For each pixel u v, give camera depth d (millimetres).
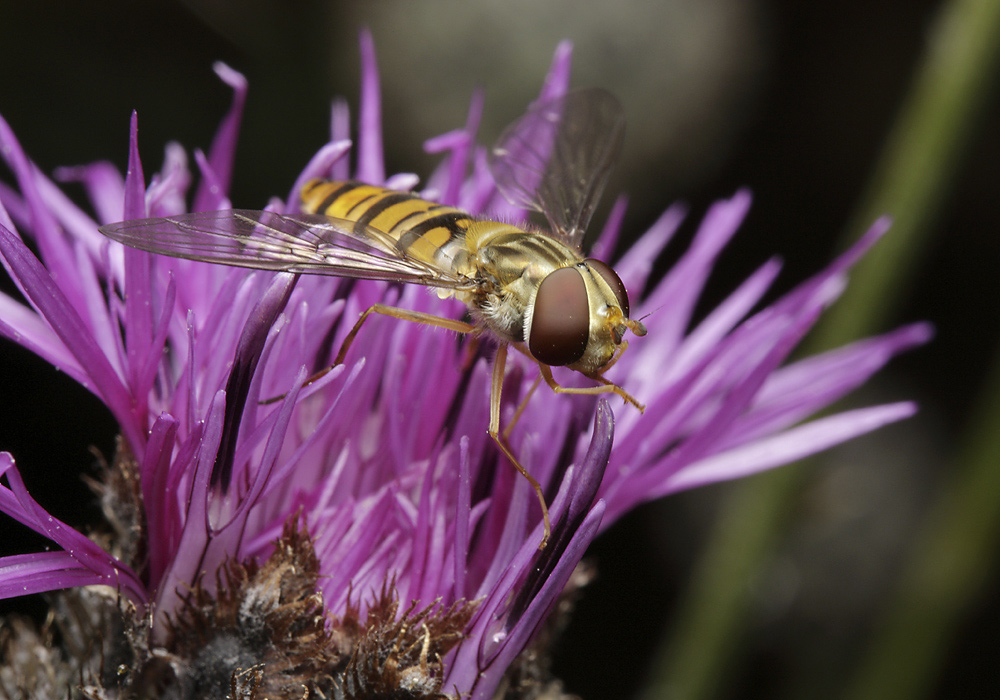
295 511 82
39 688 84
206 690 80
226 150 88
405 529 82
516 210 90
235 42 117
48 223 83
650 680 104
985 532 101
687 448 85
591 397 85
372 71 88
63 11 112
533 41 118
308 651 80
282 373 82
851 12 137
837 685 118
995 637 128
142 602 81
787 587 117
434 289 84
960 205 139
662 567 128
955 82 100
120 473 83
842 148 140
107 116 112
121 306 82
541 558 80
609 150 90
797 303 87
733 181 139
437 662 80
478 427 83
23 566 79
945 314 141
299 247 81
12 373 107
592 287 82
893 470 128
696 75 123
